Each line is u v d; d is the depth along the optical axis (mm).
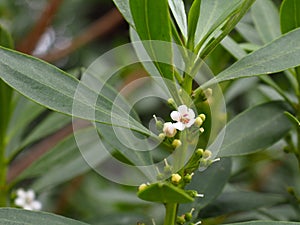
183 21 267
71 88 249
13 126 399
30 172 380
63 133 486
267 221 255
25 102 399
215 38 274
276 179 513
